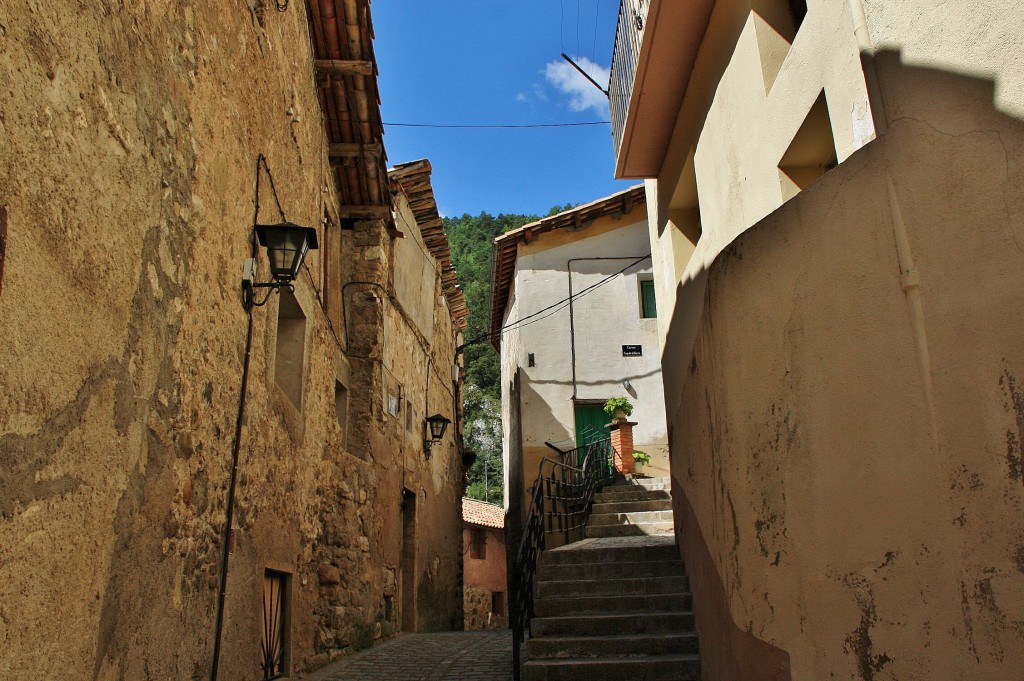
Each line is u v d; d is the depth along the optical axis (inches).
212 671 180.2
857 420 115.7
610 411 523.8
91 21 119.0
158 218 146.6
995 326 92.7
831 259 124.1
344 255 408.8
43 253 104.1
